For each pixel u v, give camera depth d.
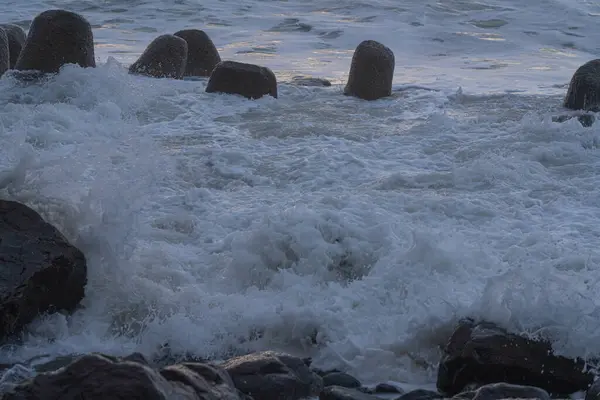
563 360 6.27
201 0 35.19
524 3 35.25
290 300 7.43
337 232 8.27
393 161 12.33
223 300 7.42
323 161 11.96
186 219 9.45
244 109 15.77
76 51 16.83
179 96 16.42
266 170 11.70
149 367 5.10
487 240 8.82
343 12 33.56
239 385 5.84
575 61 25.33
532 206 10.19
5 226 7.32
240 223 9.43
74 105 15.00
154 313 7.37
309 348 7.00
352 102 16.91
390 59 17.50
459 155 12.59
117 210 7.79
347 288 7.59
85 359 5.00
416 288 7.40
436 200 9.96
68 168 8.20
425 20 31.83
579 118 15.32
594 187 11.02
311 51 26.03
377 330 6.99
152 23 30.98
